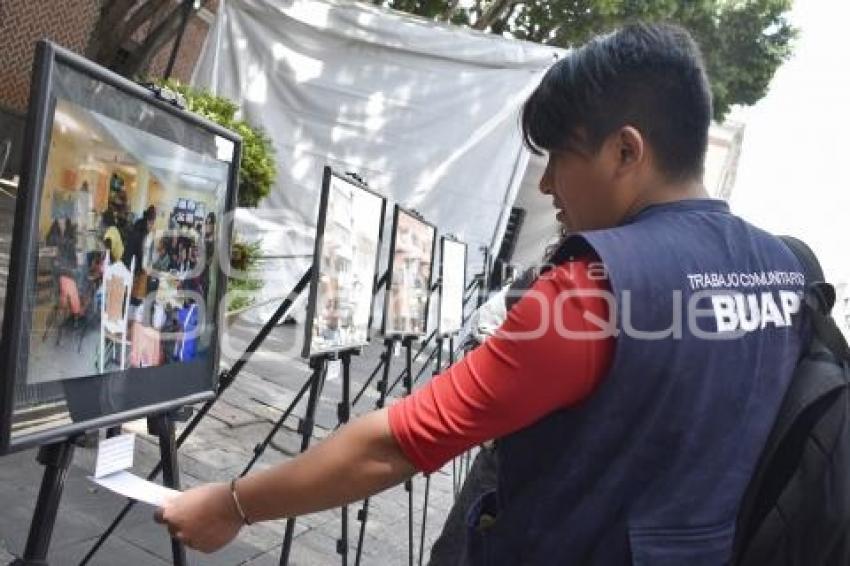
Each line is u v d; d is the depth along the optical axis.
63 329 1.53
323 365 2.95
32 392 1.46
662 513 1.18
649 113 1.28
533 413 1.17
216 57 9.54
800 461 1.25
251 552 3.64
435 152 9.95
